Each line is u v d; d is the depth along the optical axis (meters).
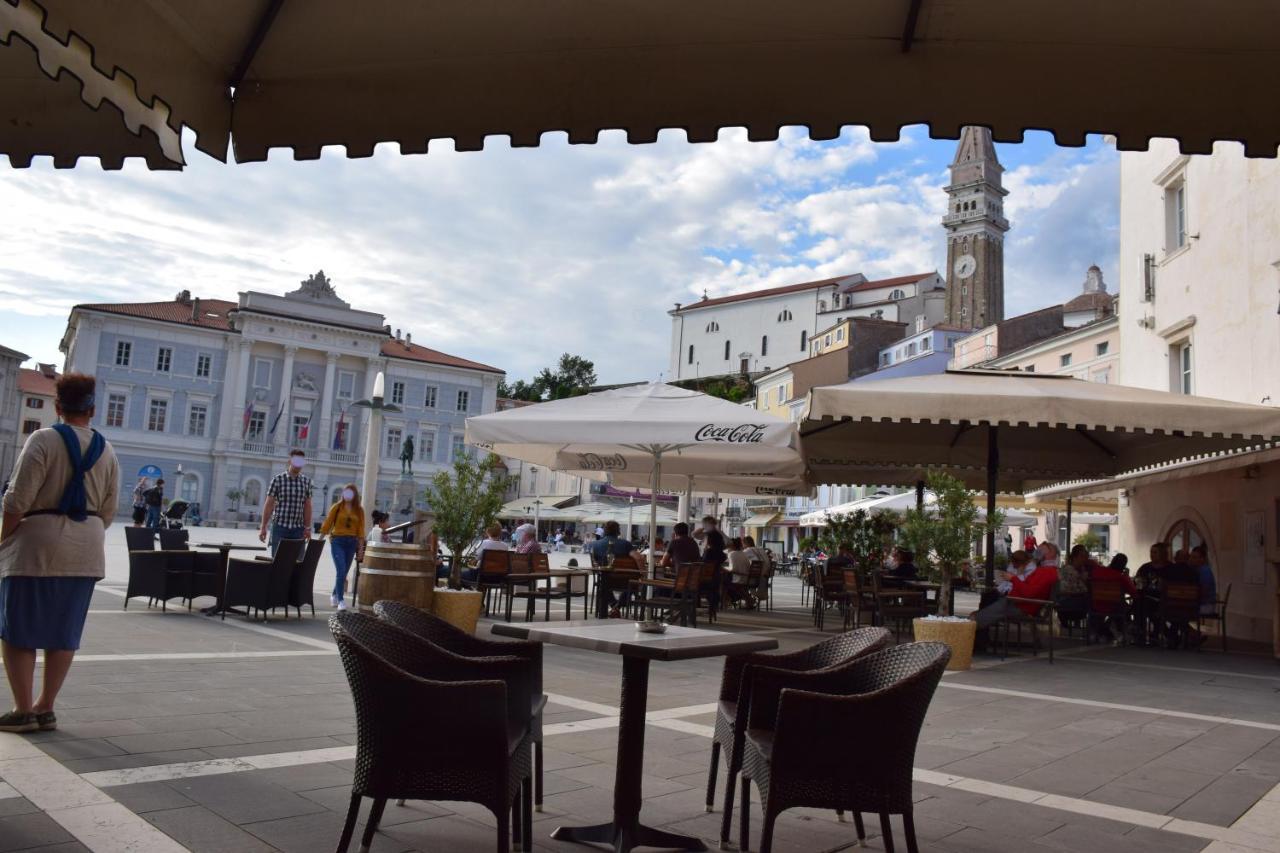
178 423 67.75
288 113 3.17
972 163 107.81
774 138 2.95
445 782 3.24
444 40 2.99
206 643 8.79
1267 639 15.55
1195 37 2.74
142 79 2.79
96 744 4.81
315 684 6.95
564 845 3.83
